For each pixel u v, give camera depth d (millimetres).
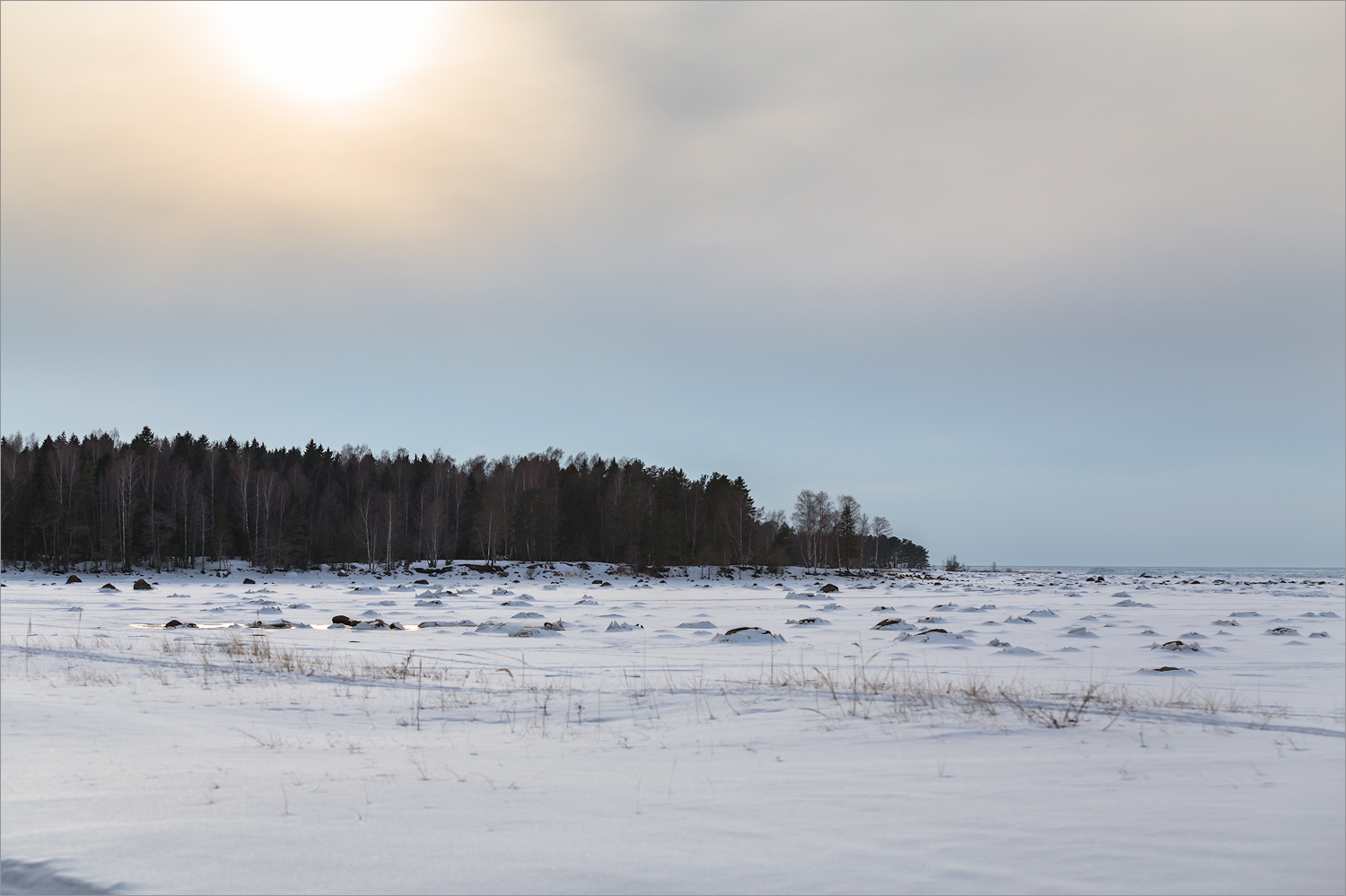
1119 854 5336
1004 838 5672
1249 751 8648
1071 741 9195
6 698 11656
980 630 31062
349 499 100938
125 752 8586
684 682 15414
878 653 21906
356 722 11078
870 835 5730
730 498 104312
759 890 4727
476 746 9328
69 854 5309
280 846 5492
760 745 9164
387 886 4781
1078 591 74062
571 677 16469
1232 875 4969
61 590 51656
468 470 123062
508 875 4949
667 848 5445
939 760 8273
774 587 78688
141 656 18391
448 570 80312
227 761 8328
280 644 23578
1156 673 17656
